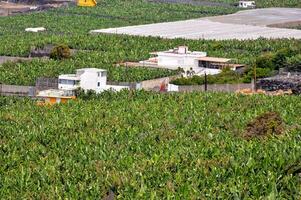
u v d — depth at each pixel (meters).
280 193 111.44
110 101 193.00
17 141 148.38
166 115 169.38
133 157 134.25
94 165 131.25
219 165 127.00
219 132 153.12
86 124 162.50
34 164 133.75
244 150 133.62
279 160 122.75
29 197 117.25
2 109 183.75
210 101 184.88
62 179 124.94
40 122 165.88
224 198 111.69
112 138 149.75
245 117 163.12
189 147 140.62
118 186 118.38
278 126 150.75
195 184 117.38
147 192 114.75
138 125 161.00
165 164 128.25
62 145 146.25
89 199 114.88
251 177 118.56
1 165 133.62
